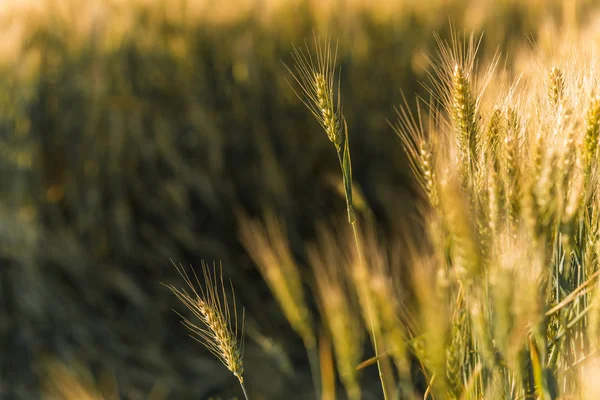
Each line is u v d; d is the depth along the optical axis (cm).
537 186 101
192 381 382
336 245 400
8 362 397
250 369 374
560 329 115
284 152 470
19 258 414
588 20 369
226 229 453
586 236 122
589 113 113
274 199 453
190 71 469
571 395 115
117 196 446
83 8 483
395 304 132
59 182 454
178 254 443
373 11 477
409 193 435
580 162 116
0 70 440
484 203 111
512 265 98
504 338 100
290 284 176
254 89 466
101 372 384
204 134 457
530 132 127
